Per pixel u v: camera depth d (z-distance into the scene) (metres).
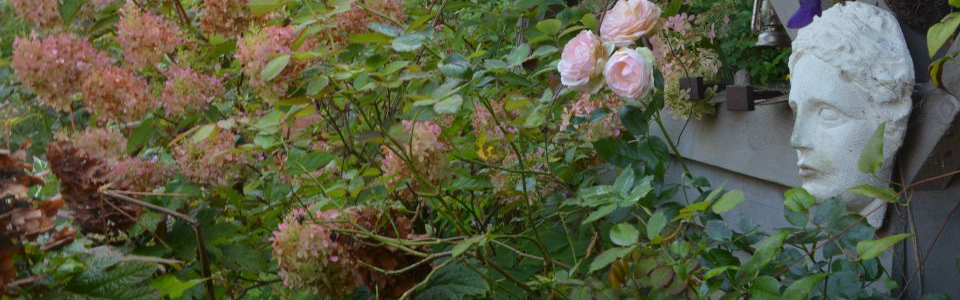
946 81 1.66
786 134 2.11
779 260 1.69
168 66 1.97
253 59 1.68
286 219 1.66
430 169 1.81
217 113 1.88
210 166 1.77
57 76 1.71
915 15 1.72
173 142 1.80
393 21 1.91
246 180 1.93
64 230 1.47
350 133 1.98
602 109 2.10
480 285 1.77
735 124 2.33
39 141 2.10
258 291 2.36
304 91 1.76
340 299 1.71
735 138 2.33
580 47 1.69
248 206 1.94
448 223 2.25
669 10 2.17
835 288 1.62
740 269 1.49
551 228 2.08
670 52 2.44
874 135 1.50
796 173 2.08
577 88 1.72
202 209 1.78
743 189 2.37
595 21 1.88
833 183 1.79
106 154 1.73
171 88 1.77
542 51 1.86
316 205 1.74
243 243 1.89
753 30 2.31
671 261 1.59
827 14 1.79
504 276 1.91
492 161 2.00
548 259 1.84
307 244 1.61
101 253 1.46
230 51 1.95
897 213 1.81
